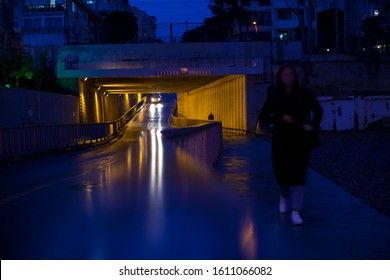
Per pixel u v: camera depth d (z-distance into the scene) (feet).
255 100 125.08
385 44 143.84
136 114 272.92
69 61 129.49
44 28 207.92
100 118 180.04
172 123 211.00
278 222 25.00
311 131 22.58
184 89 206.69
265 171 46.34
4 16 197.36
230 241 21.62
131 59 128.67
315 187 36.29
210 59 127.13
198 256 19.57
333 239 21.98
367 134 104.73
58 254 20.07
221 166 51.01
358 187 37.29
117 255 19.75
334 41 155.02
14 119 86.17
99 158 70.03
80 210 28.48
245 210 27.89
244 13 254.68
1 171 55.36
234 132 134.72
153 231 23.29
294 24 278.87
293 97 22.50
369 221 25.26
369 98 117.19
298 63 123.95
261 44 126.21
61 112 115.44
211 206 29.01
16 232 23.68
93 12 261.24
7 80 116.26
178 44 128.06
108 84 162.40
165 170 47.06
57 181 42.93
